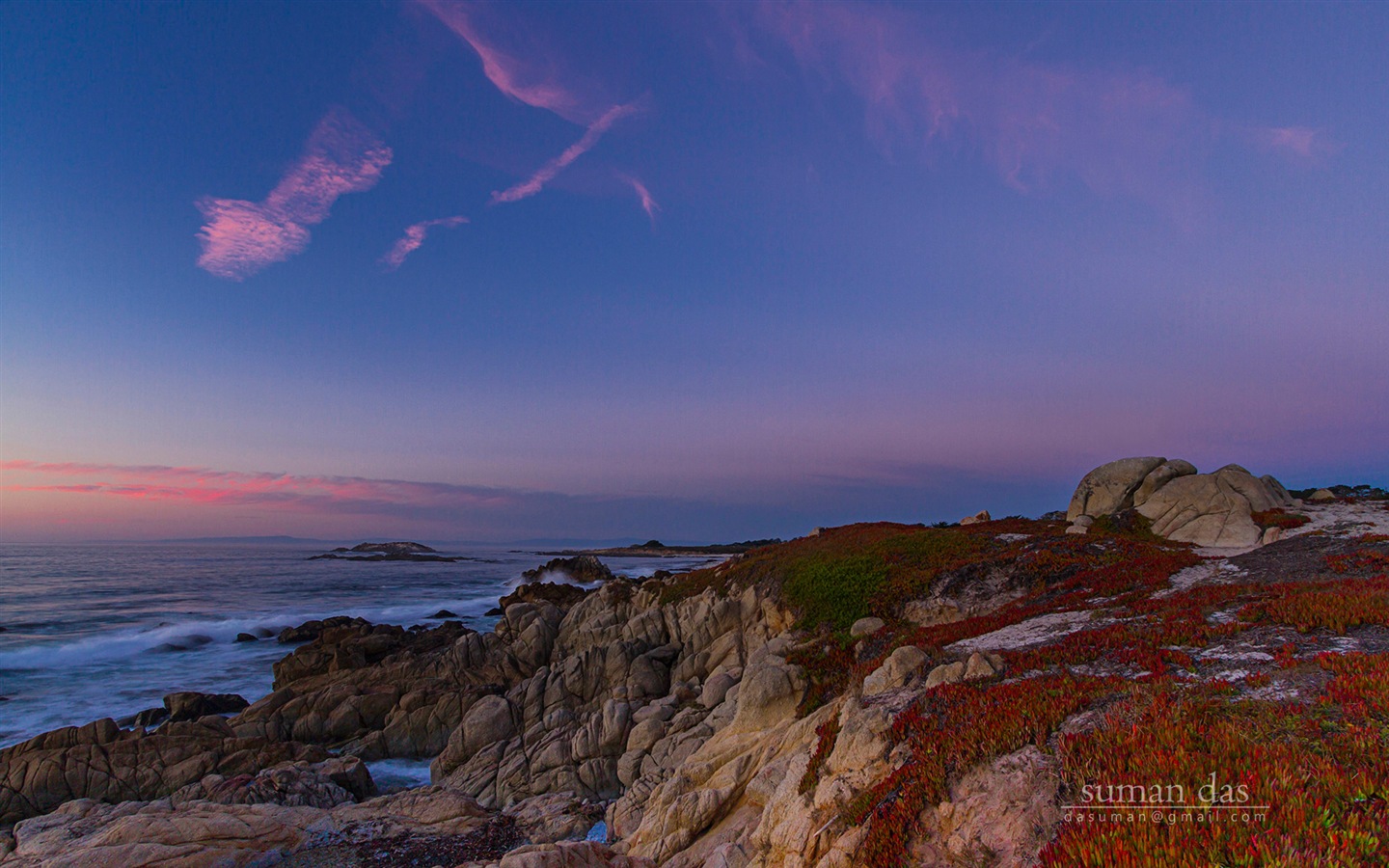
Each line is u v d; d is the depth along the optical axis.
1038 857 7.86
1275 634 14.38
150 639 57.25
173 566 163.62
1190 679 12.15
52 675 45.94
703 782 18.98
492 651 41.78
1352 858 6.11
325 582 122.69
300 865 18.53
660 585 47.16
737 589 40.81
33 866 17.56
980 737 10.72
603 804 24.09
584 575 116.06
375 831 20.66
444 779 29.06
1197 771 8.08
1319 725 9.17
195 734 28.88
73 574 129.12
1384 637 13.18
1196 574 25.89
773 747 17.97
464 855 19.34
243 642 59.16
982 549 35.56
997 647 18.33
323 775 25.28
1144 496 40.44
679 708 29.61
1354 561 22.98
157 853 17.78
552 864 14.23
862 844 9.88
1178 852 6.75
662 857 16.08
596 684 34.69
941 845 9.23
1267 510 35.06
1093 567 29.80
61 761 25.70
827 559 38.28
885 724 12.91
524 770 27.39
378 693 35.59
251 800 22.92
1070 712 11.08
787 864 11.38
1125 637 15.59
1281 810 7.00
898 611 31.39
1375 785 7.29
